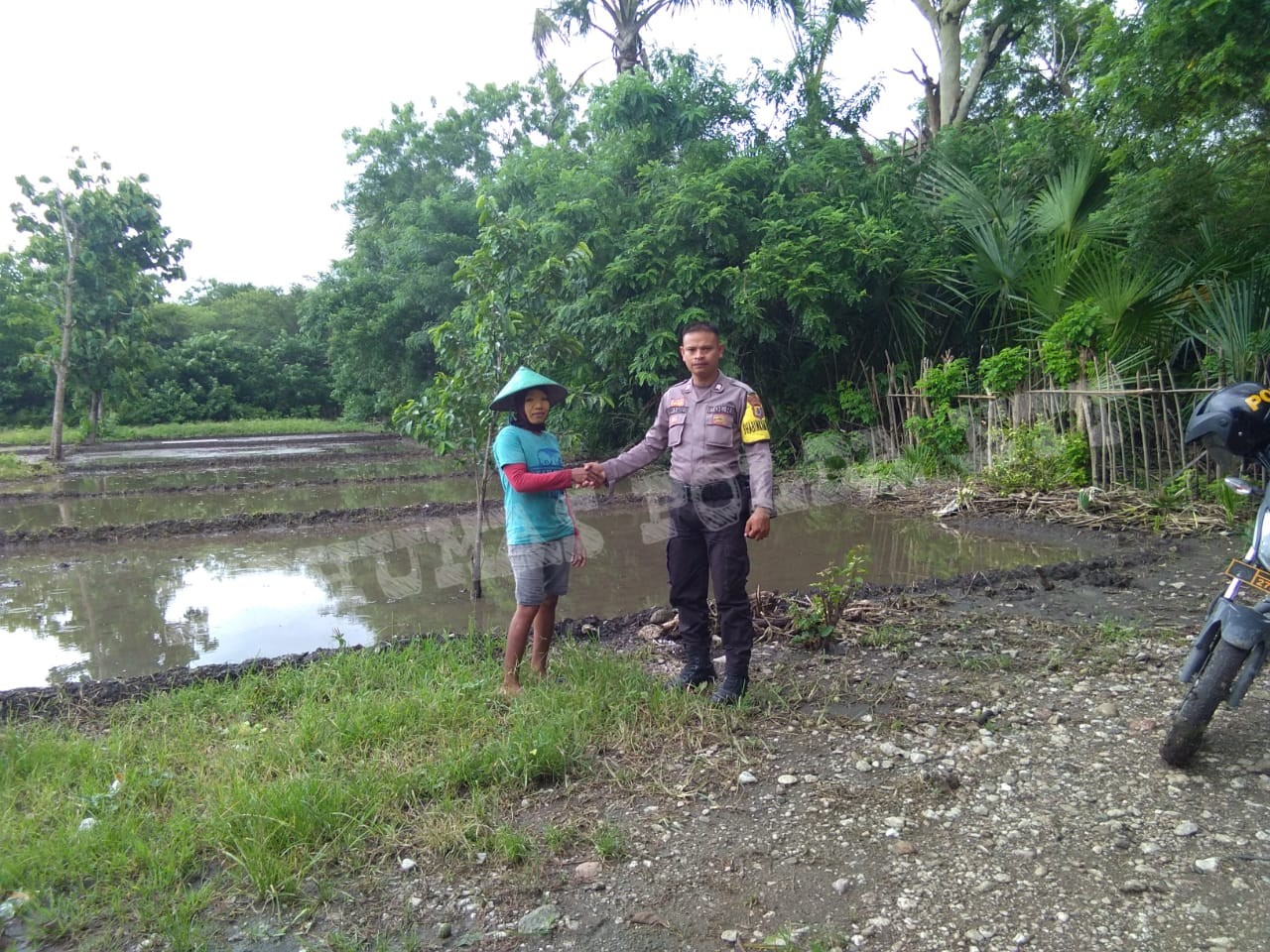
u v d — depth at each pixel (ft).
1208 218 27.61
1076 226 34.22
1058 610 17.47
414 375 73.00
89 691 14.58
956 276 40.01
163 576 25.30
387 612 20.58
